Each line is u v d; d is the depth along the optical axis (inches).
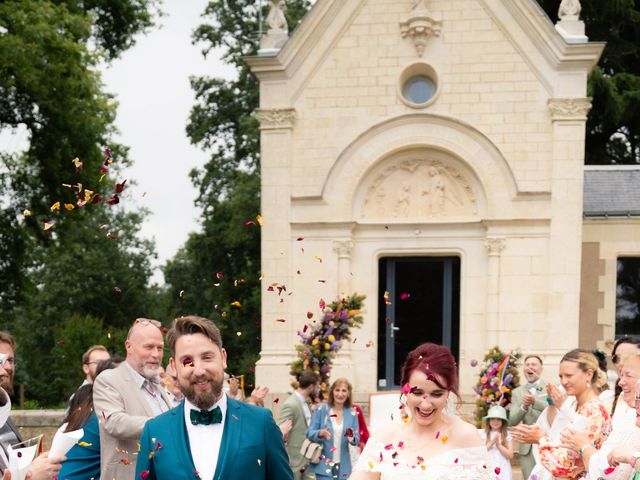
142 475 188.9
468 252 767.1
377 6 778.8
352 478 203.8
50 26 839.7
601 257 803.4
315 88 783.7
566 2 773.9
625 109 1245.7
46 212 1005.8
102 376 270.8
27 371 1927.9
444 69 770.8
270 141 783.7
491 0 764.0
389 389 788.0
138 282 2197.3
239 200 1279.5
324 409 450.6
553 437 318.3
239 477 186.9
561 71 756.0
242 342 1357.0
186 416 193.6
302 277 773.9
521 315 749.9
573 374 294.5
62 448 234.7
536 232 751.7
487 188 759.1
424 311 791.1
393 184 781.3
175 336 193.0
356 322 568.7
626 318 819.4
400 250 774.5
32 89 848.9
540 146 757.3
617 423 248.4
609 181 868.6
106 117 1044.5
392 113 774.5
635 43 1370.6
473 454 200.2
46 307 2047.2
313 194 776.3
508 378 518.6
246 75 1434.5
